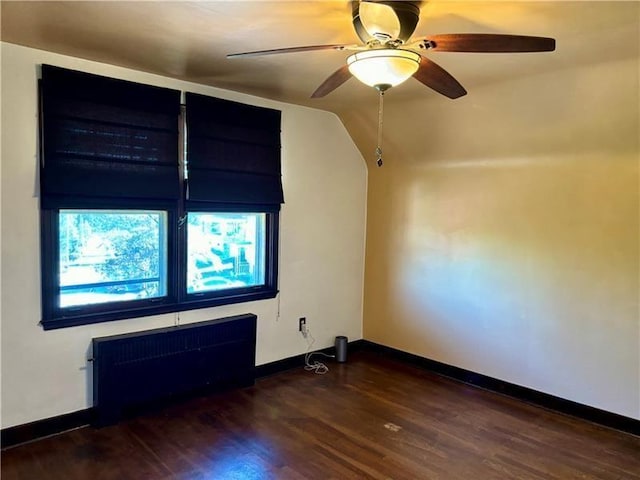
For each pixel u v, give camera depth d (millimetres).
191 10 2160
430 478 2648
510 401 3725
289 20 2258
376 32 1929
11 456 2760
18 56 2758
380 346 4820
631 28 2295
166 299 3512
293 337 4344
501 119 3539
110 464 2707
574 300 3457
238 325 3793
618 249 3236
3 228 2771
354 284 4848
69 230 3066
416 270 4469
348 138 4633
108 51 2799
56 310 2992
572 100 3121
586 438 3139
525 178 3674
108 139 3104
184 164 3508
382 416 3412
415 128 4094
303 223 4328
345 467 2740
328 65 2986
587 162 3346
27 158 2832
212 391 3746
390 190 4656
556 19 2180
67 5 2135
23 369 2883
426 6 2029
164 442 2965
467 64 2863
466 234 4074
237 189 3754
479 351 4023
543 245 3604
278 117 4016
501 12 2104
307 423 3275
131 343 3215
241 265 3992
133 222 3354
